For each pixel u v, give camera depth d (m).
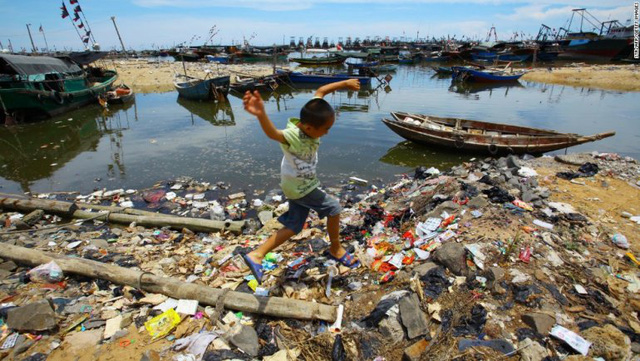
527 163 8.93
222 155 11.41
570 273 3.81
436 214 5.13
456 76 33.19
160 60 64.19
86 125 16.25
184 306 3.56
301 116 3.01
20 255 4.48
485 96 24.88
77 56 25.66
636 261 4.17
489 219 4.84
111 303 3.73
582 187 6.67
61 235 6.01
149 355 2.91
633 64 42.25
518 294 3.44
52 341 3.18
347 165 10.83
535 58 45.66
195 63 52.16
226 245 5.64
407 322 3.09
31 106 16.34
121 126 15.98
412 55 59.75
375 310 3.26
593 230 4.83
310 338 3.09
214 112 19.56
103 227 6.56
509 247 3.95
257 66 47.69
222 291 3.68
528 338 2.95
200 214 7.27
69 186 9.07
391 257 4.22
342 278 3.96
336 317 3.32
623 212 5.49
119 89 22.36
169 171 10.02
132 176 9.66
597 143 12.77
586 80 31.89
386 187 8.73
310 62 47.88
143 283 3.88
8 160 11.30
